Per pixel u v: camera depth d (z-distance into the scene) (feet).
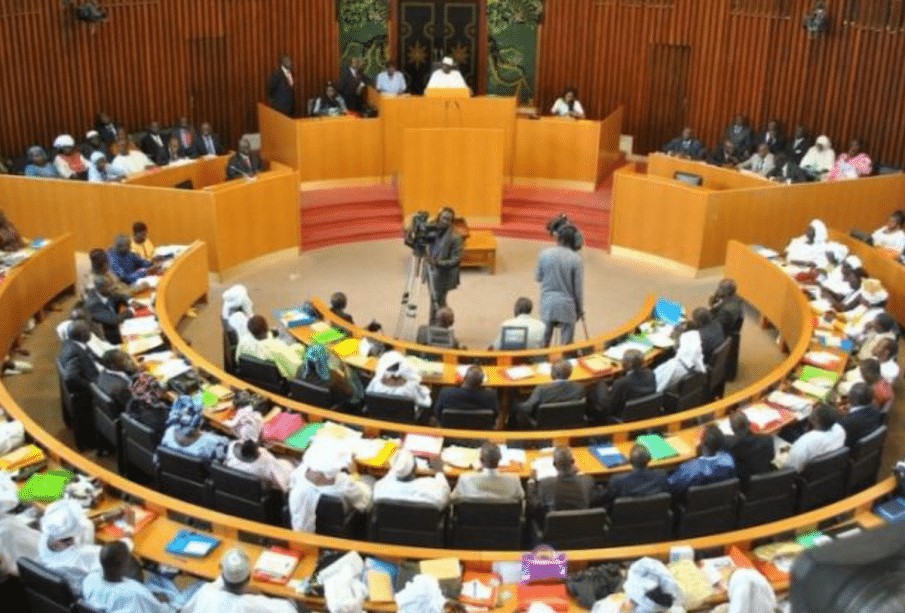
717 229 45.88
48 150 51.29
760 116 56.90
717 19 57.21
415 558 20.27
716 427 23.88
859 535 4.11
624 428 26.32
